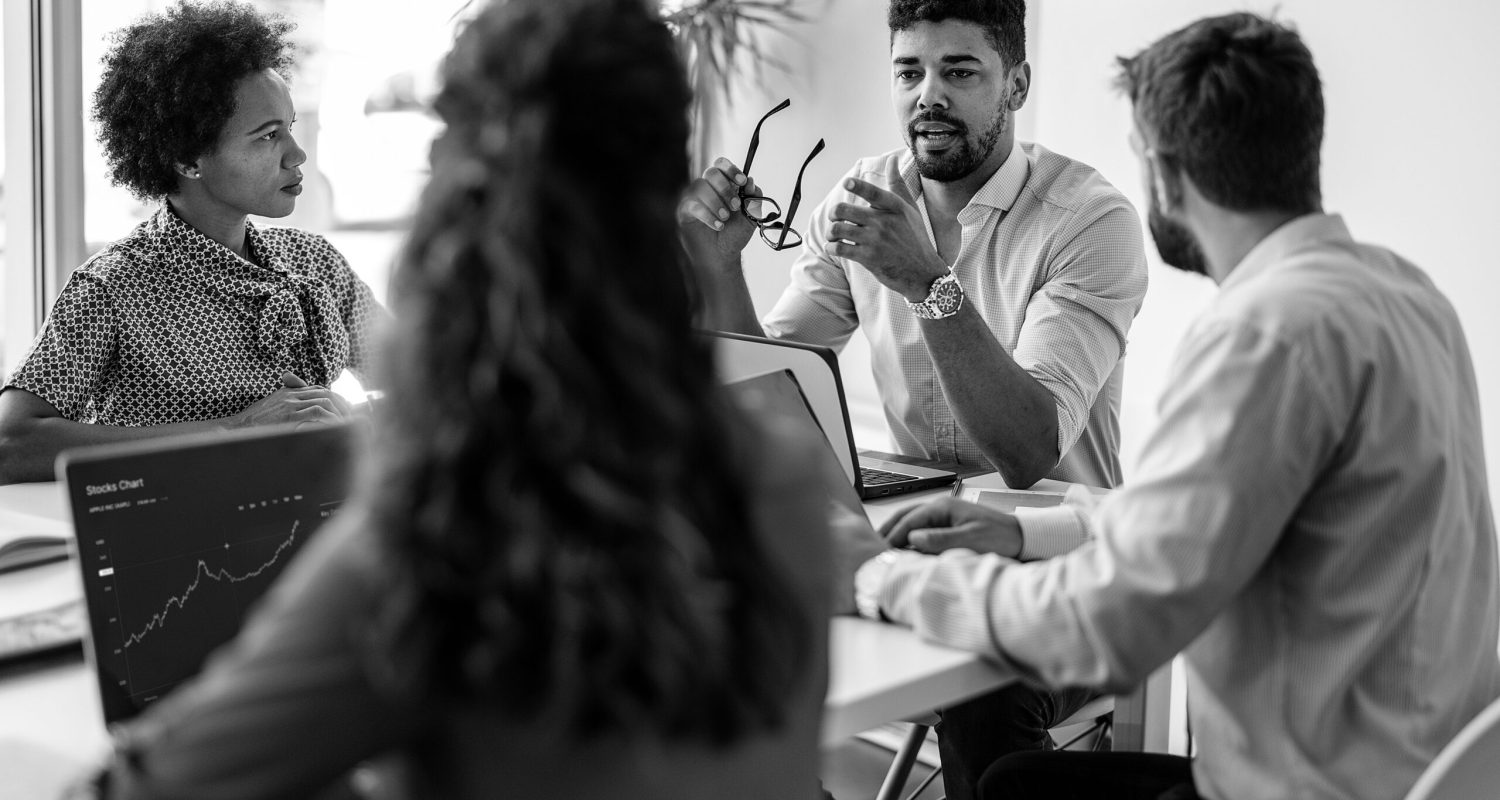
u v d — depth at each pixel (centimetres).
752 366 188
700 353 69
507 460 61
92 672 103
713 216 227
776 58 423
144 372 210
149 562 107
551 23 65
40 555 145
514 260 61
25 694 116
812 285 255
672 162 67
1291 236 121
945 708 188
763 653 68
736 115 435
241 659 64
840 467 157
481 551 60
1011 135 234
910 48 227
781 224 230
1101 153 331
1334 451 113
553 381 60
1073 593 116
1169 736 220
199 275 216
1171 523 112
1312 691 116
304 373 226
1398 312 119
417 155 70
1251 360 113
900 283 195
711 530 67
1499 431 280
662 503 64
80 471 104
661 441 63
